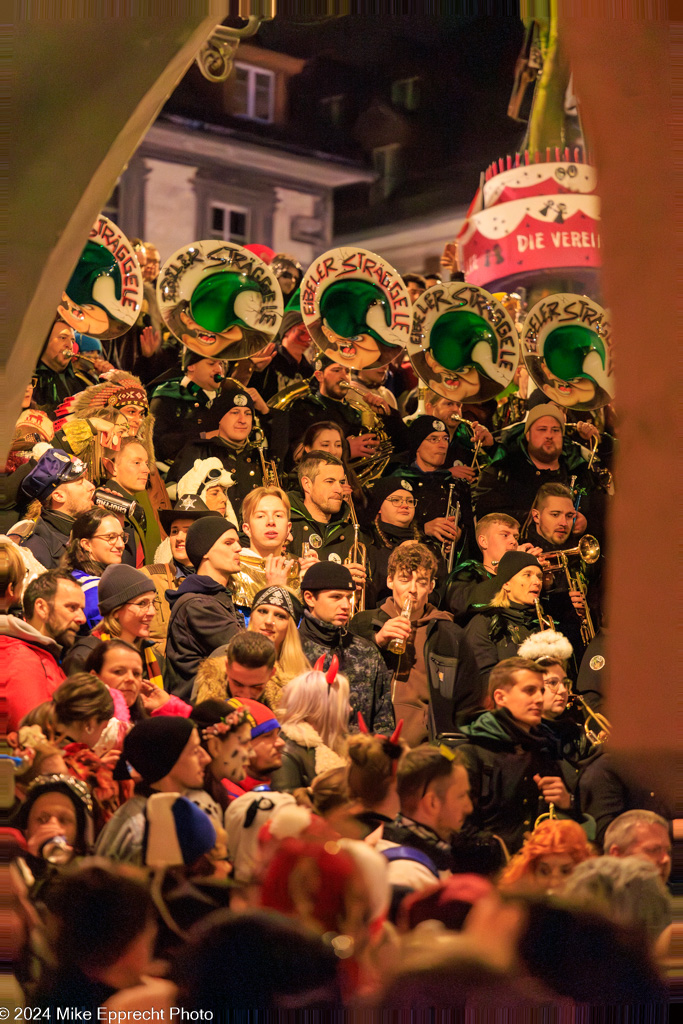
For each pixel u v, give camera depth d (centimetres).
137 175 1512
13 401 884
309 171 1655
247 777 897
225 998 800
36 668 899
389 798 888
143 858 809
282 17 1566
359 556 1242
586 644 1308
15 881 822
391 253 1712
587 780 1073
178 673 1014
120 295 1217
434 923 874
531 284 1587
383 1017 830
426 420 1367
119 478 1124
